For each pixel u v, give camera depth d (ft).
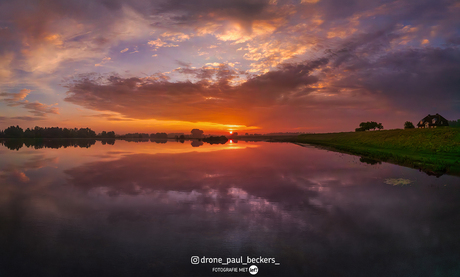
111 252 18.04
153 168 60.49
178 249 18.48
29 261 16.83
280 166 63.93
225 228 22.43
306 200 31.60
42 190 37.35
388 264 16.15
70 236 20.86
